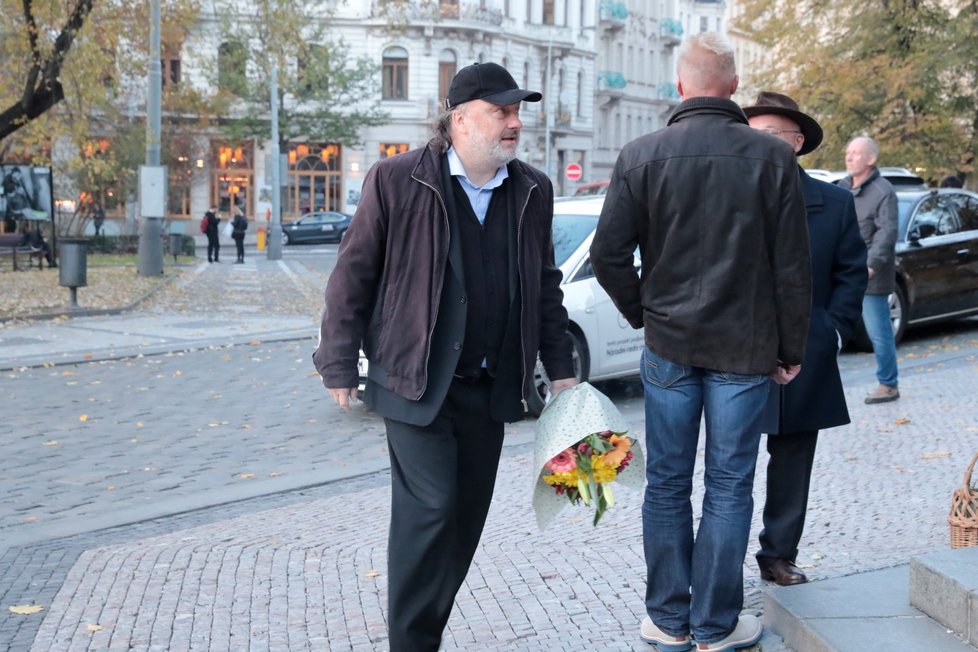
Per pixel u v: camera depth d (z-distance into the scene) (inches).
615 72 2738.7
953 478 259.4
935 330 595.2
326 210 2244.1
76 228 1711.4
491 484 157.9
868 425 328.5
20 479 295.0
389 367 149.0
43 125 796.0
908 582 169.3
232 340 584.1
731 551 153.7
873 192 357.4
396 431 151.3
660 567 161.0
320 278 1104.8
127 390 435.2
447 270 148.7
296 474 298.8
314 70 1951.3
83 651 169.8
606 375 387.2
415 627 151.7
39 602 194.2
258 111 2003.0
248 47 1881.2
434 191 147.2
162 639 174.1
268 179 2059.5
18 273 1051.3
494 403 151.6
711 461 154.9
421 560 150.2
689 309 149.7
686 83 152.6
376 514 251.0
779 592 167.3
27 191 1134.4
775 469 181.3
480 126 146.3
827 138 1063.0
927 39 1040.2
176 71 1883.6
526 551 213.5
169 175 1754.4
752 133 148.3
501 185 151.2
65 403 406.0
